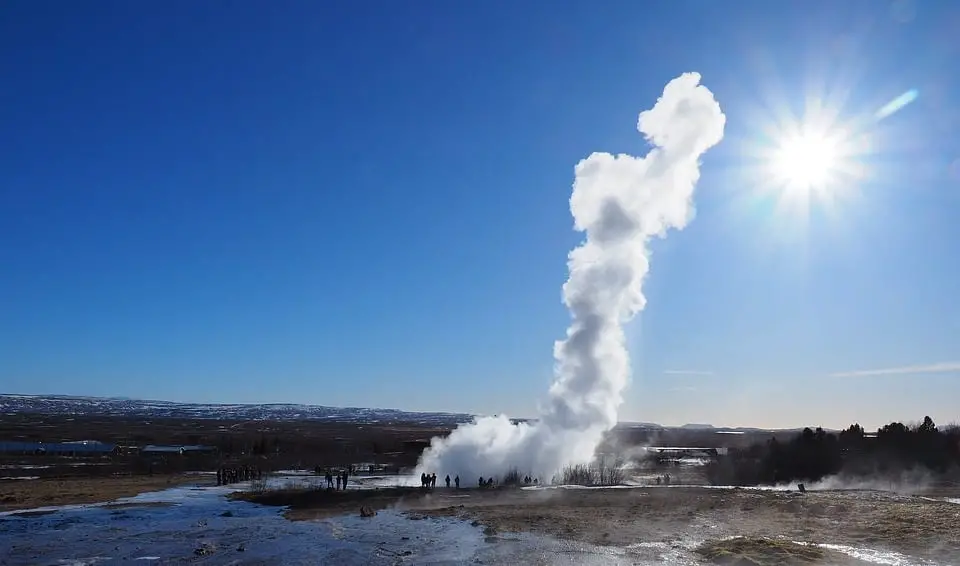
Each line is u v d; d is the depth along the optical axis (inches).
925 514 1357.0
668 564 938.7
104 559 1085.8
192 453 3708.2
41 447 4347.9
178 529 1370.6
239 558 1082.7
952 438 3189.0
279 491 1969.7
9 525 1433.3
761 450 3280.0
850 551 976.9
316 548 1152.2
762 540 1043.9
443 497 1861.5
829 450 2893.7
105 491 2050.9
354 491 1966.0
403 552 1091.9
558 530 1245.1
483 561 999.0
